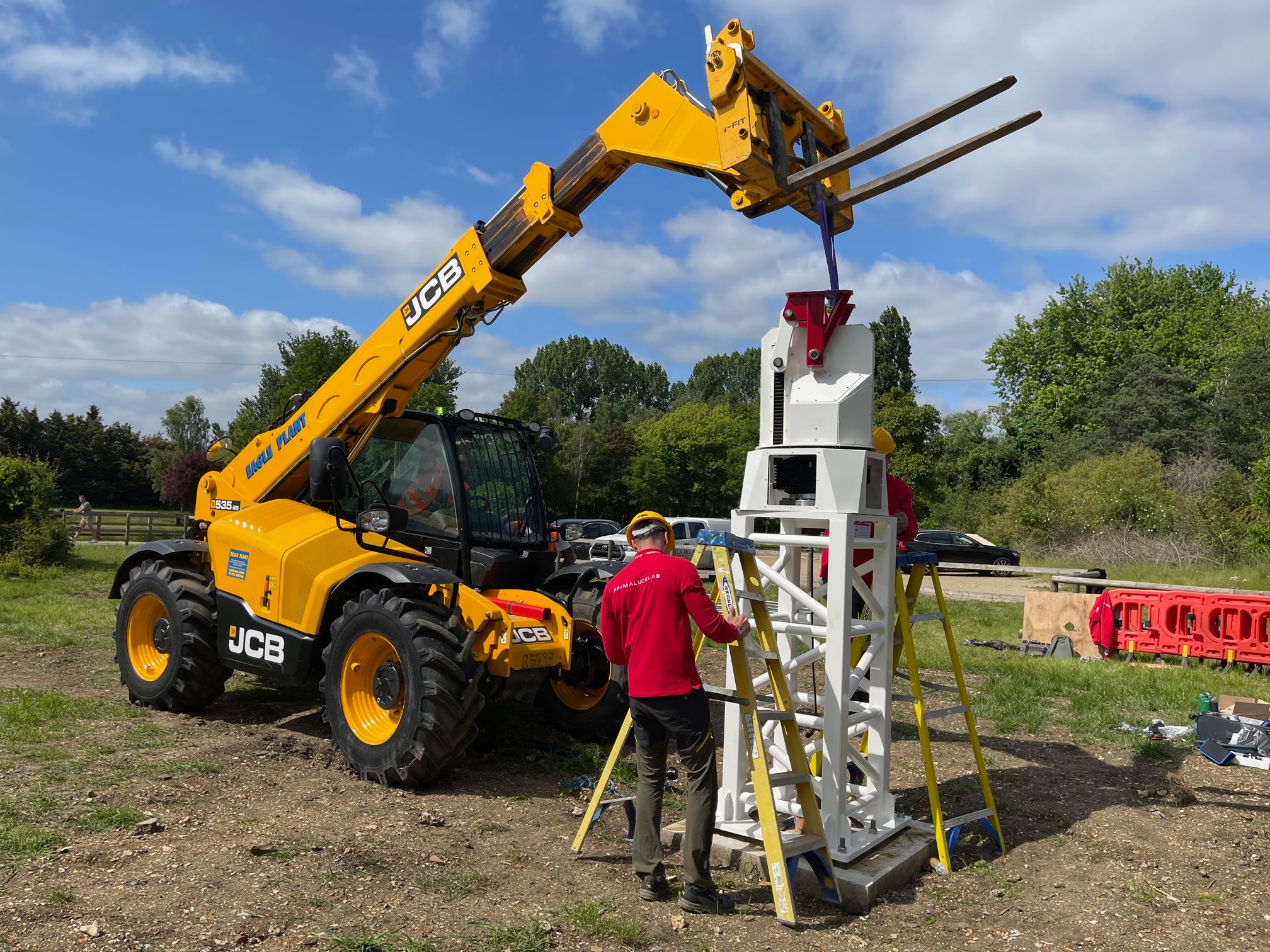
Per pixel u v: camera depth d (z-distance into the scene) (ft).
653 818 12.50
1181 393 150.82
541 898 12.14
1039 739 23.27
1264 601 33.27
